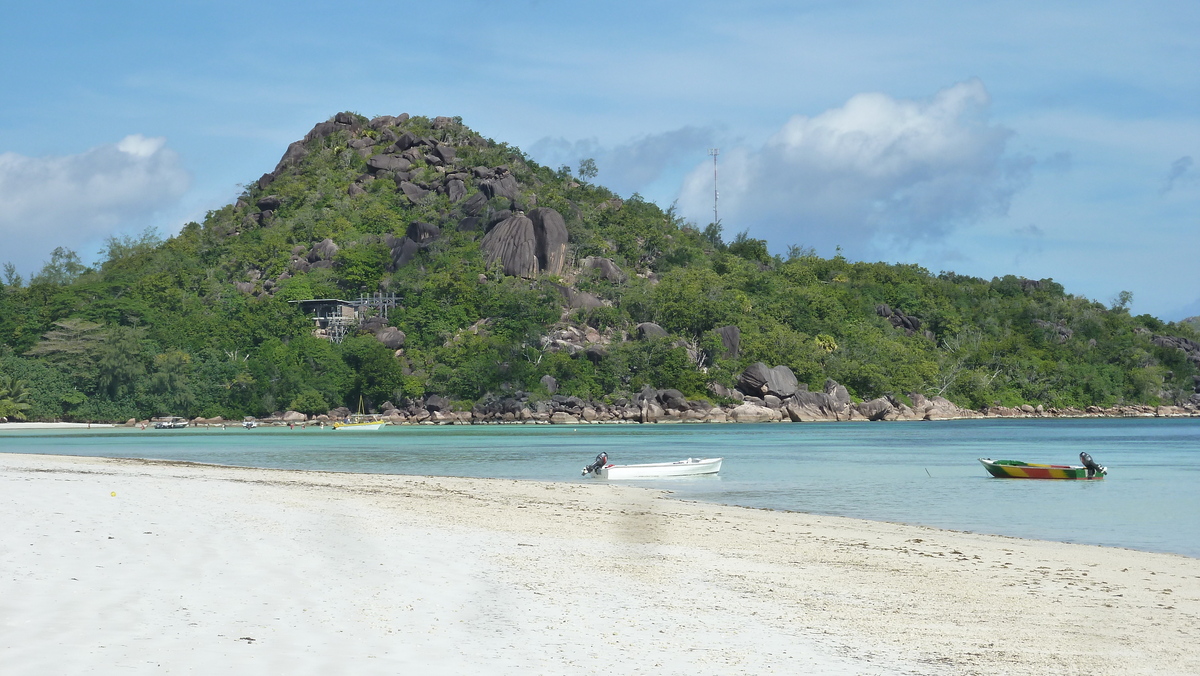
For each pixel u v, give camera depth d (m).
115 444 87.88
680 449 78.69
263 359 162.38
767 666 12.29
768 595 17.25
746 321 183.62
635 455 70.12
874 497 40.28
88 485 30.83
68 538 18.92
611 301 188.38
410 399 156.38
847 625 15.02
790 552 23.02
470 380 157.00
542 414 149.12
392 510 27.91
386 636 12.77
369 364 158.38
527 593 16.22
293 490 33.50
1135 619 16.23
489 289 183.25
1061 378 198.12
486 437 104.00
